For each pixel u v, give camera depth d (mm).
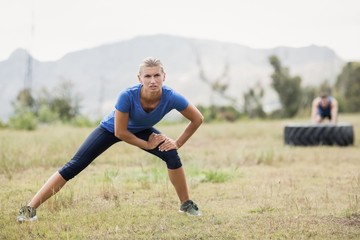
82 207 5438
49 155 9281
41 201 4902
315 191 6477
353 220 4941
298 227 4648
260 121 27562
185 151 10992
